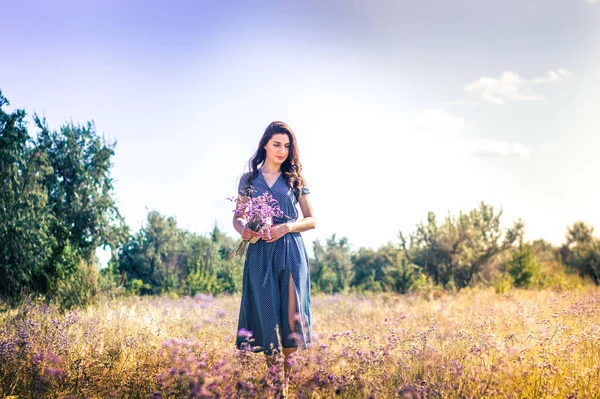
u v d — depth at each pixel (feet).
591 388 12.37
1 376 13.39
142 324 21.48
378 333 20.67
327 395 11.73
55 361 13.94
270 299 13.97
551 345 16.17
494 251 71.82
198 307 33.01
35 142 87.51
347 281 99.71
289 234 14.61
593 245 69.05
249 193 15.12
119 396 12.17
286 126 15.23
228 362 12.19
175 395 11.80
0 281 58.65
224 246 112.47
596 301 26.00
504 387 12.24
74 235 88.53
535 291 45.50
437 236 74.18
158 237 121.60
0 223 60.03
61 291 39.91
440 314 26.30
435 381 12.43
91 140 92.99
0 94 66.03
